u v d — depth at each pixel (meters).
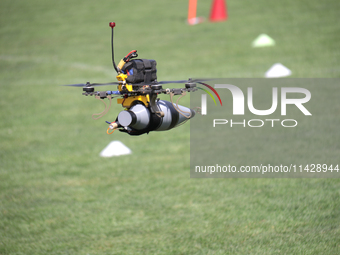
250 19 85.25
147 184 31.53
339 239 22.03
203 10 97.56
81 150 40.03
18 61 76.12
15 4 115.81
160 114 10.24
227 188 29.62
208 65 64.94
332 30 72.69
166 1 108.94
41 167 36.34
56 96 58.06
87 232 25.00
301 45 68.06
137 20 95.19
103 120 48.91
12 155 39.44
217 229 24.23
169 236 23.92
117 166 35.59
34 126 47.78
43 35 90.75
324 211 25.08
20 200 29.98
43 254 22.69
